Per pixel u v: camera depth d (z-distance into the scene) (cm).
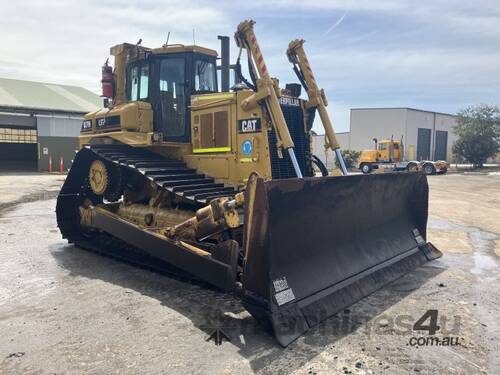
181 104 638
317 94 620
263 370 322
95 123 730
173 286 514
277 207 392
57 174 2452
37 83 3428
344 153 4188
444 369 325
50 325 400
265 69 536
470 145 4103
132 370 321
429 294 483
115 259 634
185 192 522
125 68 704
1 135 3253
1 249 692
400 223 609
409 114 5028
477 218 1047
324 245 459
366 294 466
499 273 568
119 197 686
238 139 567
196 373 317
